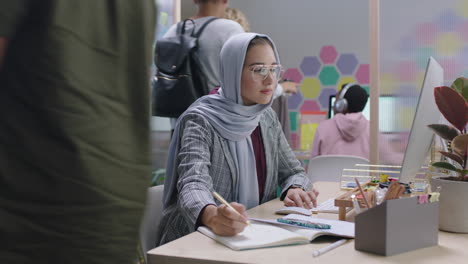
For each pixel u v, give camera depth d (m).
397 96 2.34
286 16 5.86
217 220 1.13
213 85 2.38
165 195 1.68
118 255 0.41
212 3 2.48
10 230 0.37
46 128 0.37
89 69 0.39
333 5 5.71
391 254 0.99
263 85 1.67
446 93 1.20
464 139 1.19
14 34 0.37
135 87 0.42
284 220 1.23
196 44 2.35
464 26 2.26
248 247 1.03
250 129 1.72
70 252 0.39
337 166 2.69
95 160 0.39
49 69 0.37
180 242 1.10
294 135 5.80
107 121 0.40
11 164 0.37
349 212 1.49
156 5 0.45
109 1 0.40
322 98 5.78
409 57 2.33
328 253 1.01
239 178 1.68
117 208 0.40
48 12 0.37
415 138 1.31
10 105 0.37
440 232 1.21
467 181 1.22
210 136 1.64
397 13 2.33
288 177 1.90
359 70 5.66
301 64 5.83
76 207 0.38
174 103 2.34
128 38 0.42
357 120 3.47
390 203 0.98
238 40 1.69
